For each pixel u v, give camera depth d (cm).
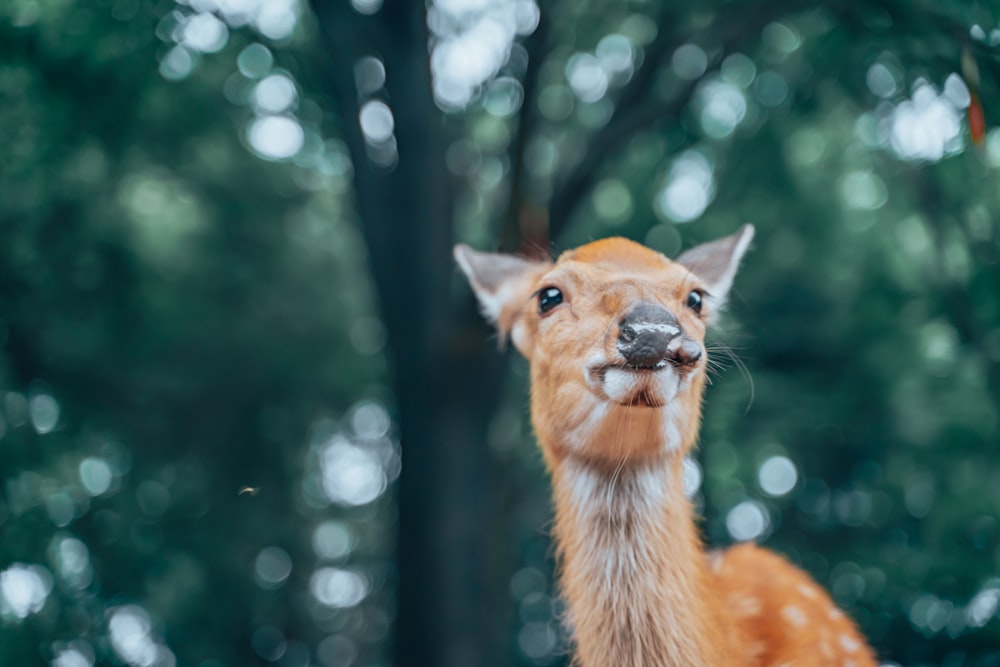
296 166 1502
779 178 1147
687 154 1227
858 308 1150
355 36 1112
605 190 1323
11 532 792
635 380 432
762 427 1161
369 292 1652
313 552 1677
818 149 1161
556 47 1162
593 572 464
